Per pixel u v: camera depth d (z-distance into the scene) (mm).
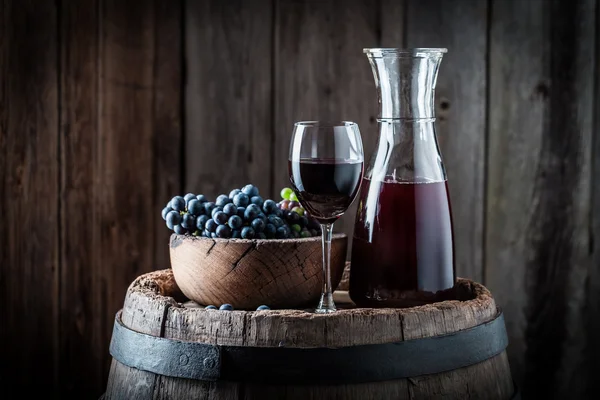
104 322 1943
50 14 1885
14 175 1899
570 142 1923
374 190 1348
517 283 1952
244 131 1933
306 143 1287
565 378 1961
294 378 1209
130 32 1905
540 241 1941
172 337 1255
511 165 1935
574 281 1941
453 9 1910
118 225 1932
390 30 1915
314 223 1406
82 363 1949
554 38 1909
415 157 1335
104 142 1915
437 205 1336
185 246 1345
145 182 1932
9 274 1912
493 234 1946
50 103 1897
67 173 1912
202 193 1941
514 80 1919
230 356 1219
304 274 1339
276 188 1943
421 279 1324
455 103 1927
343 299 1448
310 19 1914
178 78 1923
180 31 1915
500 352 1313
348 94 1921
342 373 1210
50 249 1920
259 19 1915
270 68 1923
